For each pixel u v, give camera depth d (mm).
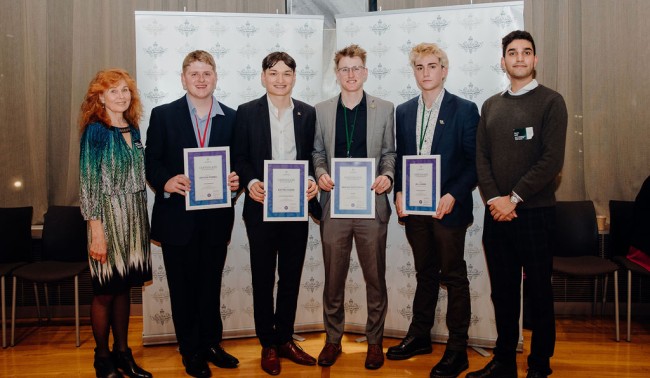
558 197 3750
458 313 2652
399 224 3115
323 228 2715
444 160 2596
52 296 3705
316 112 2748
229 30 3049
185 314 2625
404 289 3141
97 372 2555
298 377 2627
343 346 3074
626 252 3410
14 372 2768
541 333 2402
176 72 3018
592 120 3695
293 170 2588
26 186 3777
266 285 2662
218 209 2600
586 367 2766
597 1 3641
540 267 2373
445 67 2645
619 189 3705
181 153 2578
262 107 2643
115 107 2426
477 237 3018
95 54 3754
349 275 3244
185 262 2600
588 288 3697
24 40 3738
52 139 3797
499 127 2396
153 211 2625
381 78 3076
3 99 3738
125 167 2467
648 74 3633
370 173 2605
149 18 2986
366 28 3084
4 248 3375
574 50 3703
